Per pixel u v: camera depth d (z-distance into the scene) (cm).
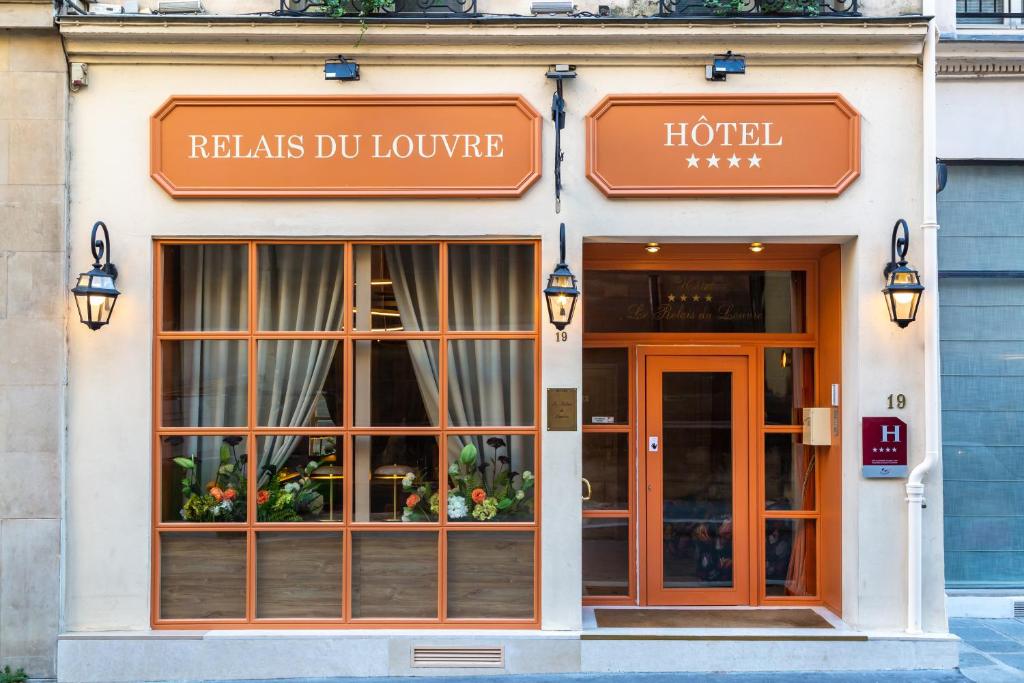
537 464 620
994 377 724
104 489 604
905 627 611
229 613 617
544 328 614
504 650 601
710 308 709
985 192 725
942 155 708
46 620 595
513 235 617
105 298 584
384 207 617
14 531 597
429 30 601
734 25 600
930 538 613
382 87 615
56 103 603
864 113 616
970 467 722
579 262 615
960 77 707
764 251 683
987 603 712
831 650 603
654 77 618
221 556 619
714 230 616
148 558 606
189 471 625
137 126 611
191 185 611
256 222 615
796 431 702
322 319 633
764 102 615
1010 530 721
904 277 590
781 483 704
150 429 611
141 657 594
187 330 629
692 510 705
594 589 701
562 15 620
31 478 598
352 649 600
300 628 615
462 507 625
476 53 610
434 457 629
